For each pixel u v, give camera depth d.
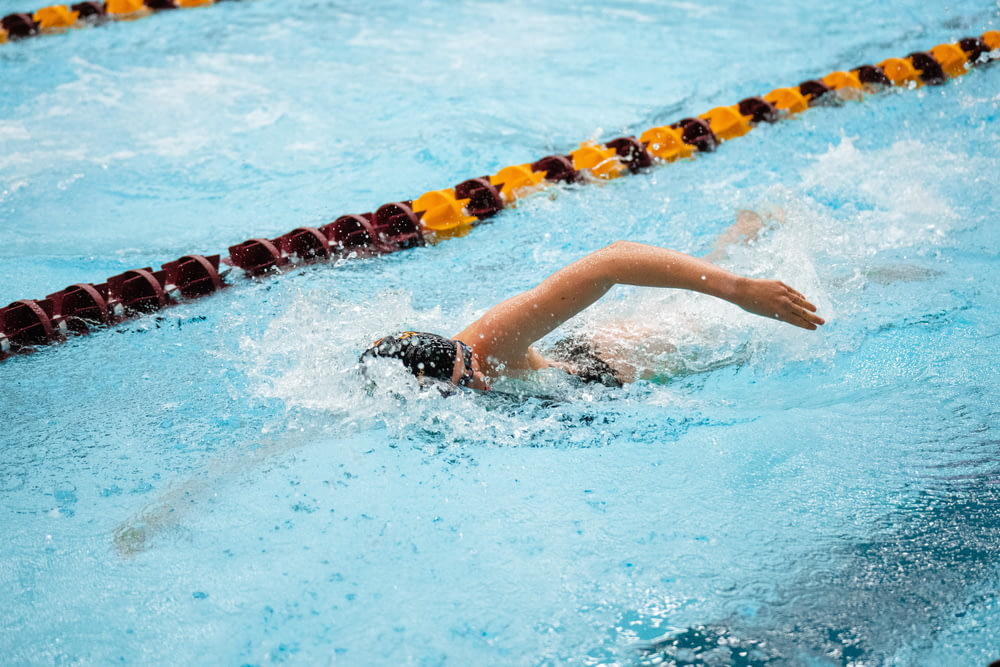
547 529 2.25
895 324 3.08
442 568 2.13
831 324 3.11
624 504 2.33
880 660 1.82
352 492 2.41
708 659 1.84
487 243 4.01
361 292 3.57
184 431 2.72
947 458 2.43
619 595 2.03
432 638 1.93
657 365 2.93
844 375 2.86
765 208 3.63
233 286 3.68
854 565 2.08
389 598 2.05
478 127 5.25
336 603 2.04
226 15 7.46
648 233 3.97
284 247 3.93
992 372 2.81
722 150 4.90
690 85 5.80
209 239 4.11
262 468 2.52
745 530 2.21
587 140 5.07
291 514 2.33
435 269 3.79
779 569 2.08
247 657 1.91
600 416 2.70
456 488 2.42
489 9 7.55
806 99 5.39
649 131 4.96
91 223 4.29
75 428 2.75
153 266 3.87
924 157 4.55
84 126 5.34
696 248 3.76
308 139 5.17
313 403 2.81
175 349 3.21
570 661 1.86
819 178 4.39
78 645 1.95
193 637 1.96
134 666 1.90
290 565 2.16
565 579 2.08
